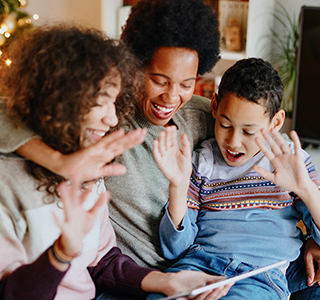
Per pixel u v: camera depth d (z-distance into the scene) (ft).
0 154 2.63
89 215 2.38
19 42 2.71
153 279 3.04
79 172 2.30
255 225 3.48
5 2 6.14
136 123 3.46
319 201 3.17
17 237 2.73
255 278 3.29
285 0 8.27
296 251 3.50
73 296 2.99
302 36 7.22
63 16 9.09
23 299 2.46
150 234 3.56
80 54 2.44
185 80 3.08
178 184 3.20
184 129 3.76
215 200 3.62
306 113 7.61
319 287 3.74
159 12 2.95
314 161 7.55
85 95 2.40
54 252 2.42
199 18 2.97
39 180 2.65
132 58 2.81
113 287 3.19
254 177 3.55
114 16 8.35
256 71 3.29
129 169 3.43
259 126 3.35
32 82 2.44
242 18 8.04
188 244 3.47
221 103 3.43
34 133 2.51
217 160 3.70
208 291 2.83
